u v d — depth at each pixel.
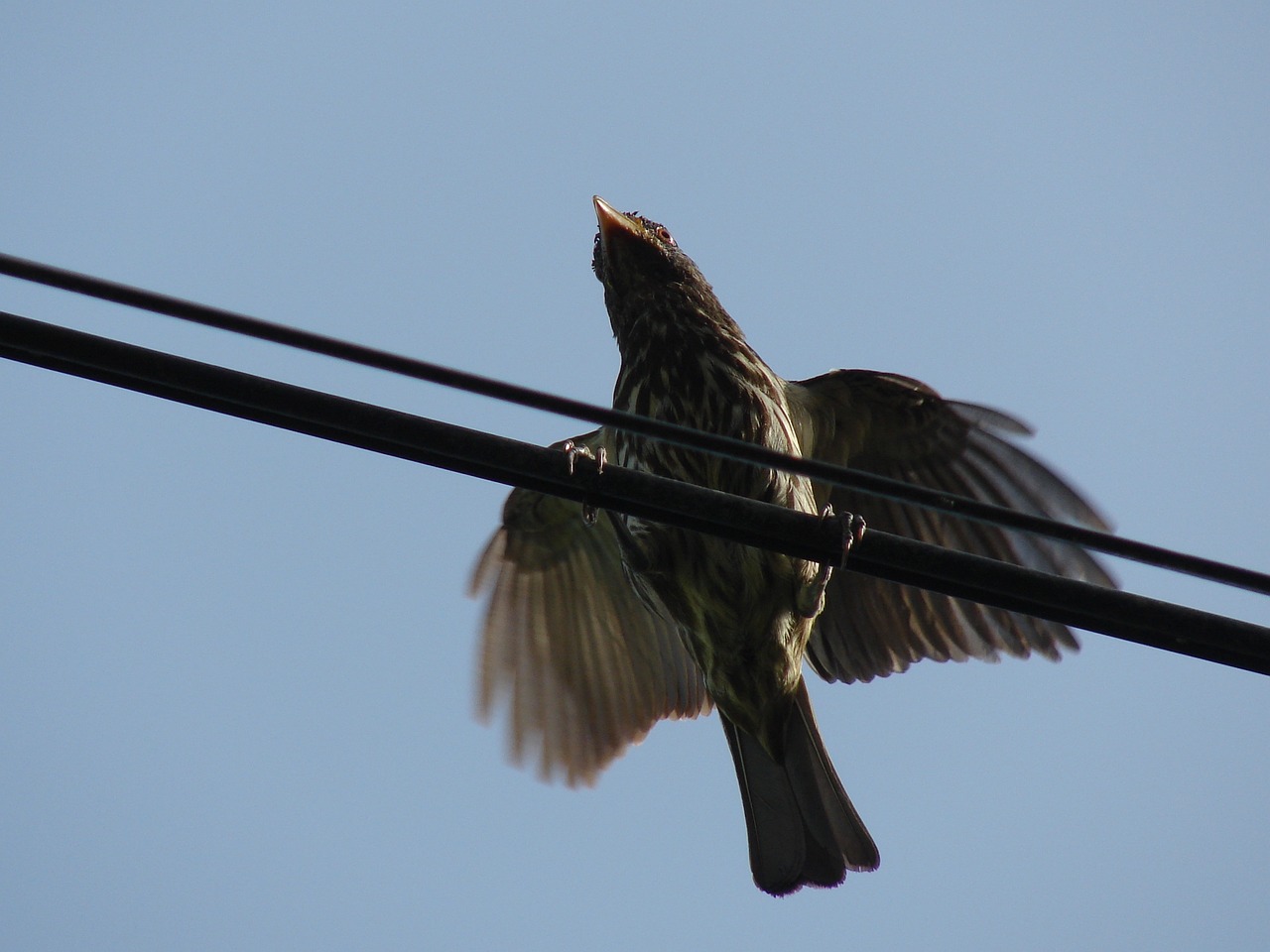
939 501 7.13
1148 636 7.55
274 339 6.71
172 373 7.32
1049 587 7.61
